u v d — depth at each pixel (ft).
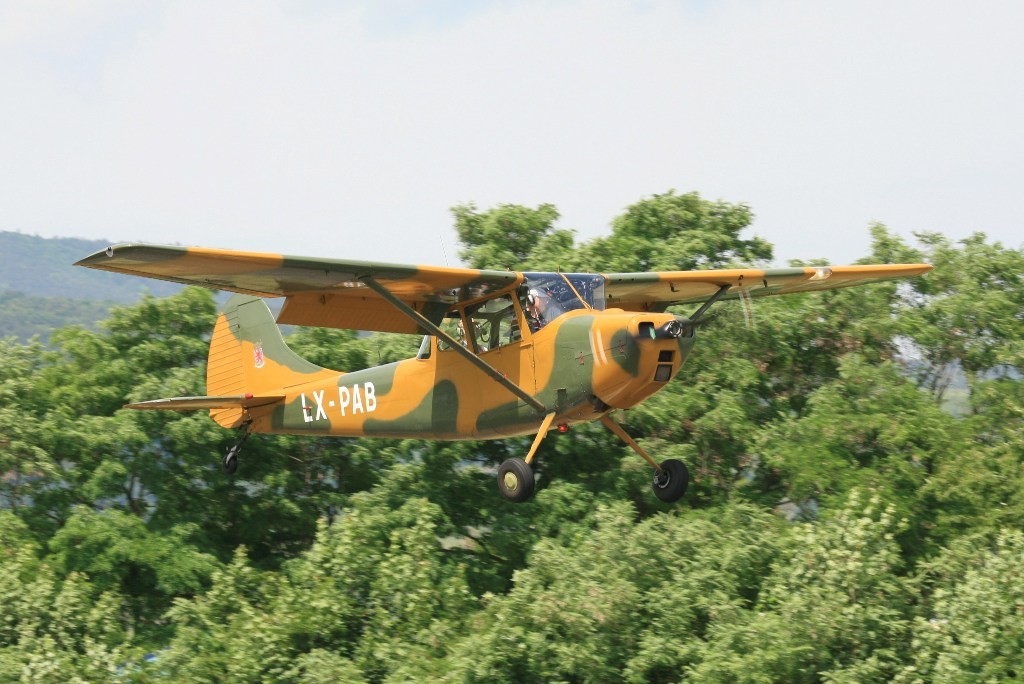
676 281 152.56
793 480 206.90
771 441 217.56
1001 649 149.28
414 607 180.24
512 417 131.54
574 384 123.65
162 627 222.69
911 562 194.18
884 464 204.33
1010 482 196.95
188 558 214.07
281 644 173.78
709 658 151.33
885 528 172.14
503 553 214.90
